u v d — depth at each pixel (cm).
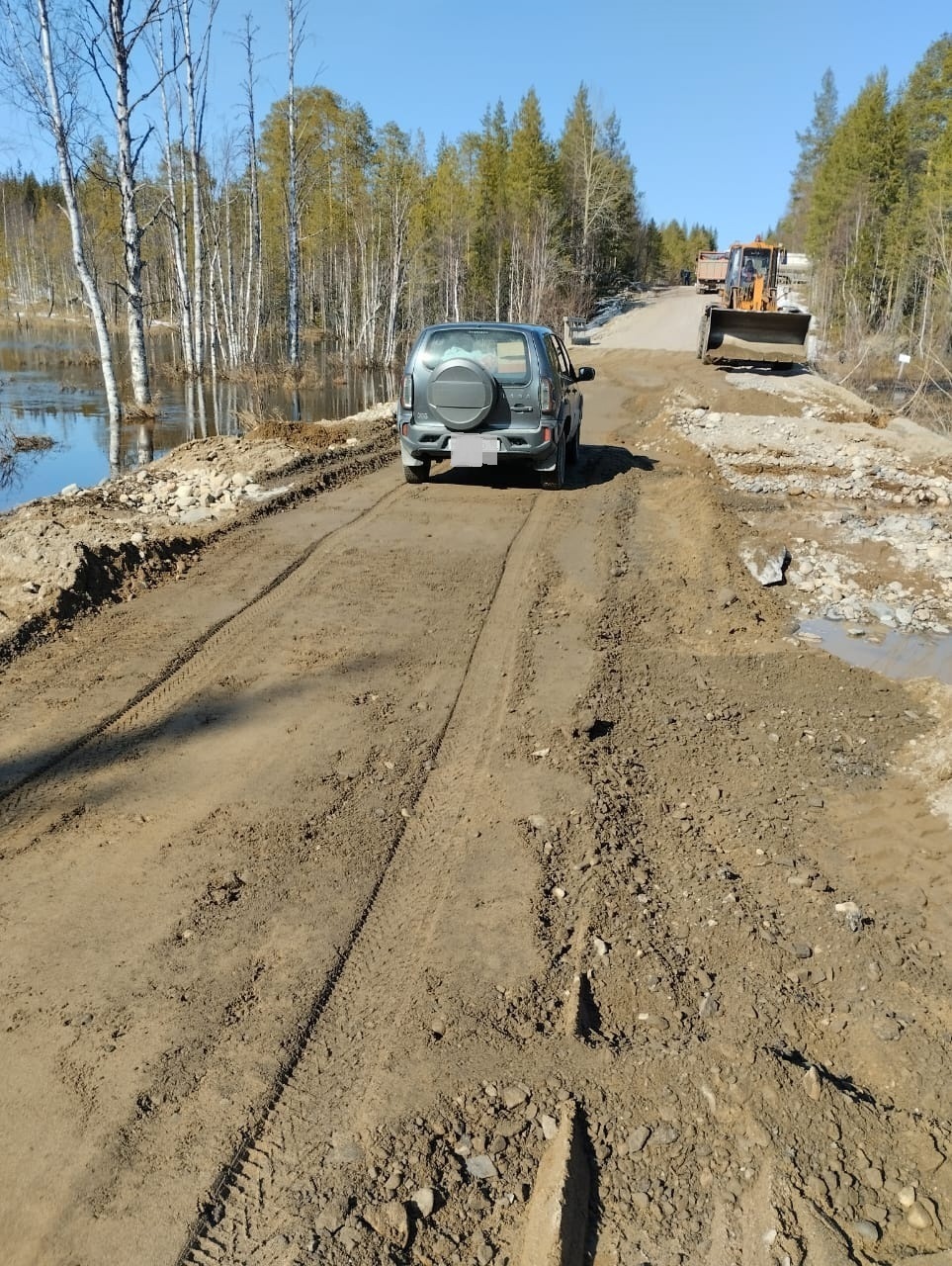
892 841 404
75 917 326
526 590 686
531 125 5216
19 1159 234
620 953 320
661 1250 219
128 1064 264
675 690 550
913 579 834
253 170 3203
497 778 429
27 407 2219
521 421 927
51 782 413
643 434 1597
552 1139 245
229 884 346
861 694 558
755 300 2614
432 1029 281
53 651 553
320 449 1208
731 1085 265
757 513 1048
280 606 635
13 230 7338
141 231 2028
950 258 3497
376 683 525
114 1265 209
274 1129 245
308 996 292
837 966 322
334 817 393
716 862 382
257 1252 213
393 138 4728
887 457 1398
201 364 3102
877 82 5197
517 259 5031
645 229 8288
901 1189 235
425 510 898
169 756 440
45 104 1691
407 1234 218
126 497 930
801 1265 213
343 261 5203
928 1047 286
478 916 334
